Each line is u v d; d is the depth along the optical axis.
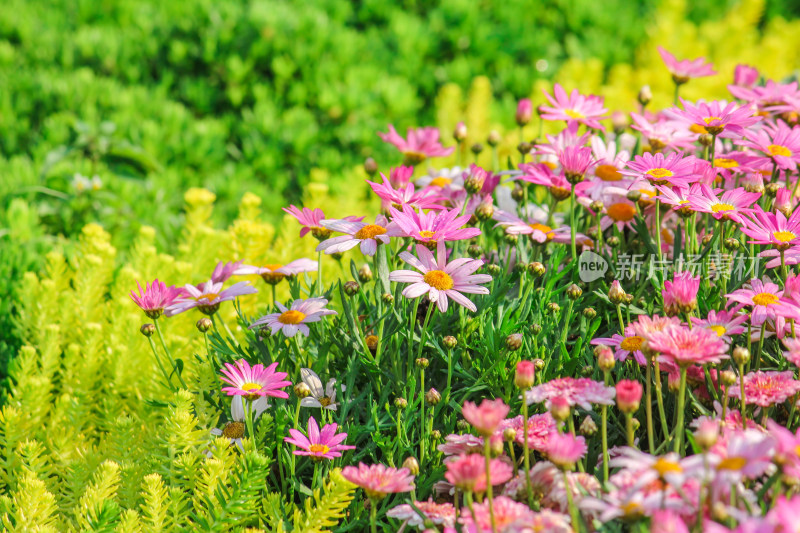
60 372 1.77
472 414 1.48
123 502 1.61
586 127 1.79
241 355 1.64
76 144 2.34
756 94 1.75
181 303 1.64
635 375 1.59
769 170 1.70
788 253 1.61
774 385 1.55
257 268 1.67
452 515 1.53
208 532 1.56
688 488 1.49
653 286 1.66
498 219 1.67
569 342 1.64
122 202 2.19
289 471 1.61
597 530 1.50
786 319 1.58
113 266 1.88
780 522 1.43
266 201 2.52
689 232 1.65
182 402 1.61
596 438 1.58
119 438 1.65
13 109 2.58
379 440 1.58
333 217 2.01
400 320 1.61
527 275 1.64
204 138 2.55
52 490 1.66
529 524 1.49
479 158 2.33
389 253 1.68
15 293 1.87
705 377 1.57
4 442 1.68
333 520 1.58
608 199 1.69
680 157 1.62
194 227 1.93
